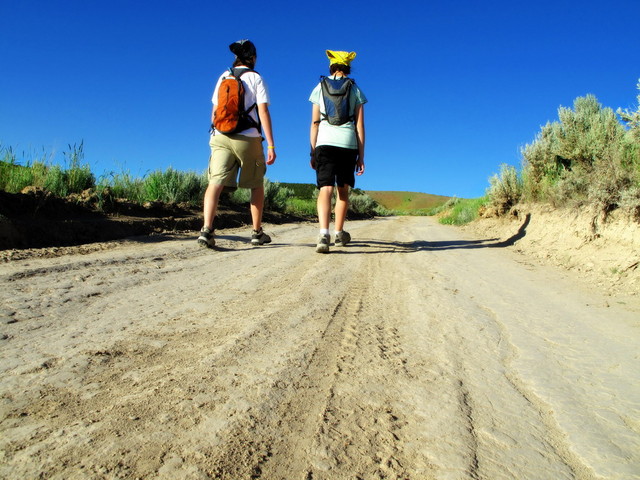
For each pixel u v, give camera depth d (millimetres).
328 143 5523
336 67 5684
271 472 1254
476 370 2055
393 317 2900
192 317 2729
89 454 1288
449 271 4578
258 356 2115
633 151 5129
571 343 2441
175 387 1749
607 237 4875
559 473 1312
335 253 5730
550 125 8305
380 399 1735
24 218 5477
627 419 1636
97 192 7105
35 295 3047
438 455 1375
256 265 4652
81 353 2074
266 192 14062
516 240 7078
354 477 1252
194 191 10156
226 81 5488
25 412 1525
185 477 1200
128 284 3545
